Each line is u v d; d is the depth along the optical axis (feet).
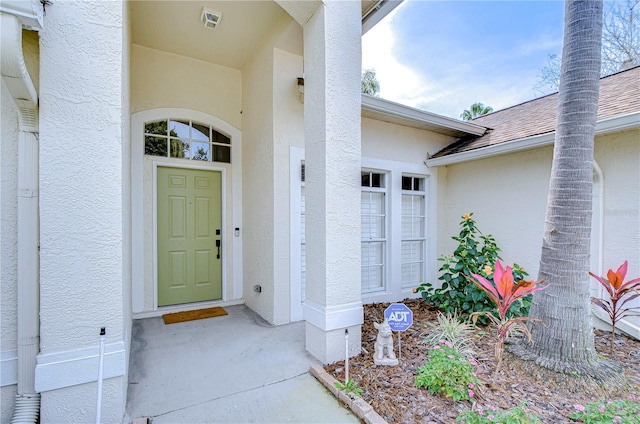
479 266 15.42
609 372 9.22
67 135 6.73
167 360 10.87
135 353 11.41
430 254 21.47
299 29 13.48
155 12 13.50
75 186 6.81
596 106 9.93
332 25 10.87
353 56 11.34
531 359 9.81
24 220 6.79
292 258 15.10
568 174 9.97
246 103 17.80
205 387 9.16
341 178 10.93
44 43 6.52
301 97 15.58
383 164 19.26
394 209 19.71
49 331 6.61
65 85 6.72
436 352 9.32
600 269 14.30
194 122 17.26
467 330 12.50
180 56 16.88
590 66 9.79
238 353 11.46
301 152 15.57
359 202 11.37
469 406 7.89
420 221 21.70
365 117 18.45
